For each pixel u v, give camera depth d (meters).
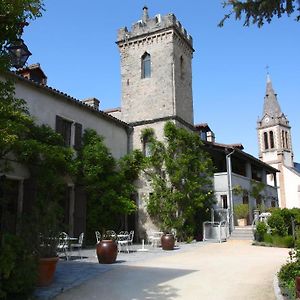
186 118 25.38
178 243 20.88
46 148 14.98
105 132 21.83
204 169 22.91
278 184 61.81
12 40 7.50
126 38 26.34
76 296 8.02
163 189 21.83
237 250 17.41
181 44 26.16
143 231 22.38
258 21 7.70
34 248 8.84
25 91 16.23
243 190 28.41
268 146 66.94
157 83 24.69
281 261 13.31
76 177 18.06
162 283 9.26
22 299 7.62
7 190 14.30
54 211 9.77
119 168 22.05
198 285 9.04
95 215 19.05
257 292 8.29
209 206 24.50
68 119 18.72
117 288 8.73
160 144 22.72
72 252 15.66
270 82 71.31
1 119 8.53
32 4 7.12
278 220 20.50
